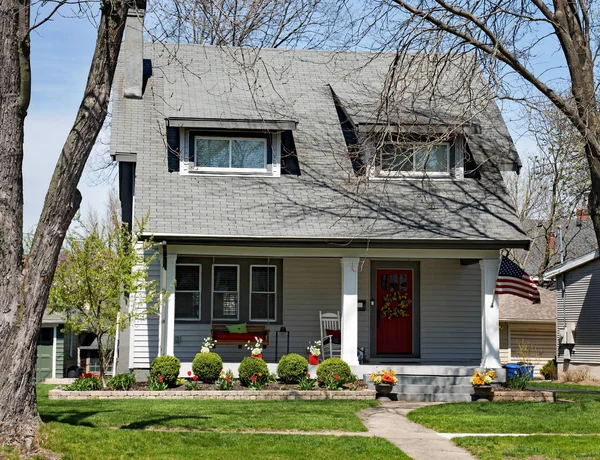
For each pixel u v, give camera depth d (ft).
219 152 72.64
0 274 34.60
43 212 35.73
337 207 70.13
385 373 62.59
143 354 68.74
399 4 55.36
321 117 79.66
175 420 45.16
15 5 34.76
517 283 70.13
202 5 46.50
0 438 34.06
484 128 79.92
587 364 98.68
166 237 64.59
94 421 43.78
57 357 104.94
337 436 42.29
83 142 36.29
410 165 74.54
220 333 72.49
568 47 55.62
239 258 76.33
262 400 58.65
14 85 34.91
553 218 122.72
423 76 64.59
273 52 87.04
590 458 37.19
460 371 67.10
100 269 62.34
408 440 42.86
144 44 84.84
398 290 78.43
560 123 67.77
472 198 73.00
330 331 75.46
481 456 38.14
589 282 99.76
